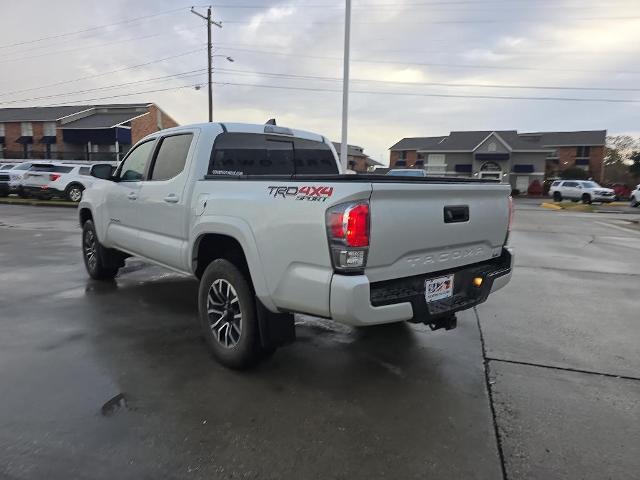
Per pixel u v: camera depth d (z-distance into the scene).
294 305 3.06
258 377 3.51
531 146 51.25
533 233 13.80
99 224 5.88
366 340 4.35
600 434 2.81
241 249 3.58
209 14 33.81
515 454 2.60
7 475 2.34
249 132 4.59
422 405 3.13
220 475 2.38
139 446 2.60
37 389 3.24
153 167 4.86
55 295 5.65
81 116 50.78
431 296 3.28
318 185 2.89
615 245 11.16
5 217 14.72
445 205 3.30
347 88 17.12
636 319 5.08
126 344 4.09
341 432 2.79
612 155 67.88
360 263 2.78
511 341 4.37
